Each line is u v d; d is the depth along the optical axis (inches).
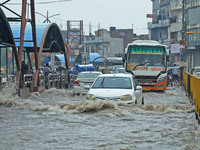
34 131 671.1
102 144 565.9
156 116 874.1
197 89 950.4
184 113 946.1
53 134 643.5
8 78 1553.9
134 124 756.0
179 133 657.6
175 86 2844.5
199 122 778.2
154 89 2039.9
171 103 1357.0
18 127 713.0
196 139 604.4
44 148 538.6
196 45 6043.3
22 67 1732.3
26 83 1615.4
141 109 967.6
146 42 2087.8
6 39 1528.1
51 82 2143.2
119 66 6018.7
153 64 2049.7
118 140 596.4
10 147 543.2
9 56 2957.7
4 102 1082.1
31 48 2260.1
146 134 647.8
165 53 2066.9
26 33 2164.1
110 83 1110.4
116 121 792.3
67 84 2517.2
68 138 610.2
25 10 1633.9
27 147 544.1
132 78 1157.1
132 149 534.9
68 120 800.9
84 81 1684.3
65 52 2502.5
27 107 1029.2
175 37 7121.1
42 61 5629.9
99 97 1018.7
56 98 1523.1
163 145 560.4
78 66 3673.7
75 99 1475.1
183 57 3248.0
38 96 1612.9
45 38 2182.6
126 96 1021.2
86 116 861.2
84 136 627.5
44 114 893.2
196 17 6107.3
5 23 1496.1
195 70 3531.0
